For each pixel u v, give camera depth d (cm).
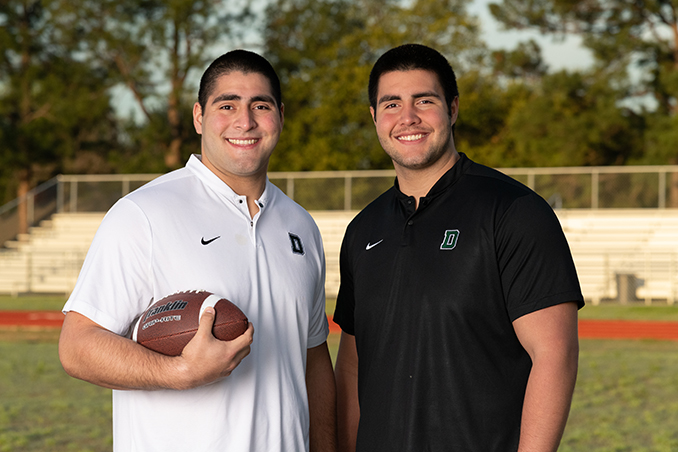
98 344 228
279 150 3125
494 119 3184
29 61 3222
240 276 255
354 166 3005
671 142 2380
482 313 246
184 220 253
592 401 712
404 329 255
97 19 3244
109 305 238
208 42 3331
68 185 2181
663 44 2631
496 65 3384
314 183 1923
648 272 1705
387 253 268
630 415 658
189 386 221
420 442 246
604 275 1742
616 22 2750
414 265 257
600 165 2773
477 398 243
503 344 247
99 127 3406
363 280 275
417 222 264
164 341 228
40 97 3141
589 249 1820
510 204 247
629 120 2688
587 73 2748
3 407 702
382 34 3262
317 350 296
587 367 898
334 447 291
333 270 1856
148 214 249
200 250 251
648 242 1800
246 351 226
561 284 237
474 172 264
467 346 246
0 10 3191
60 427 626
